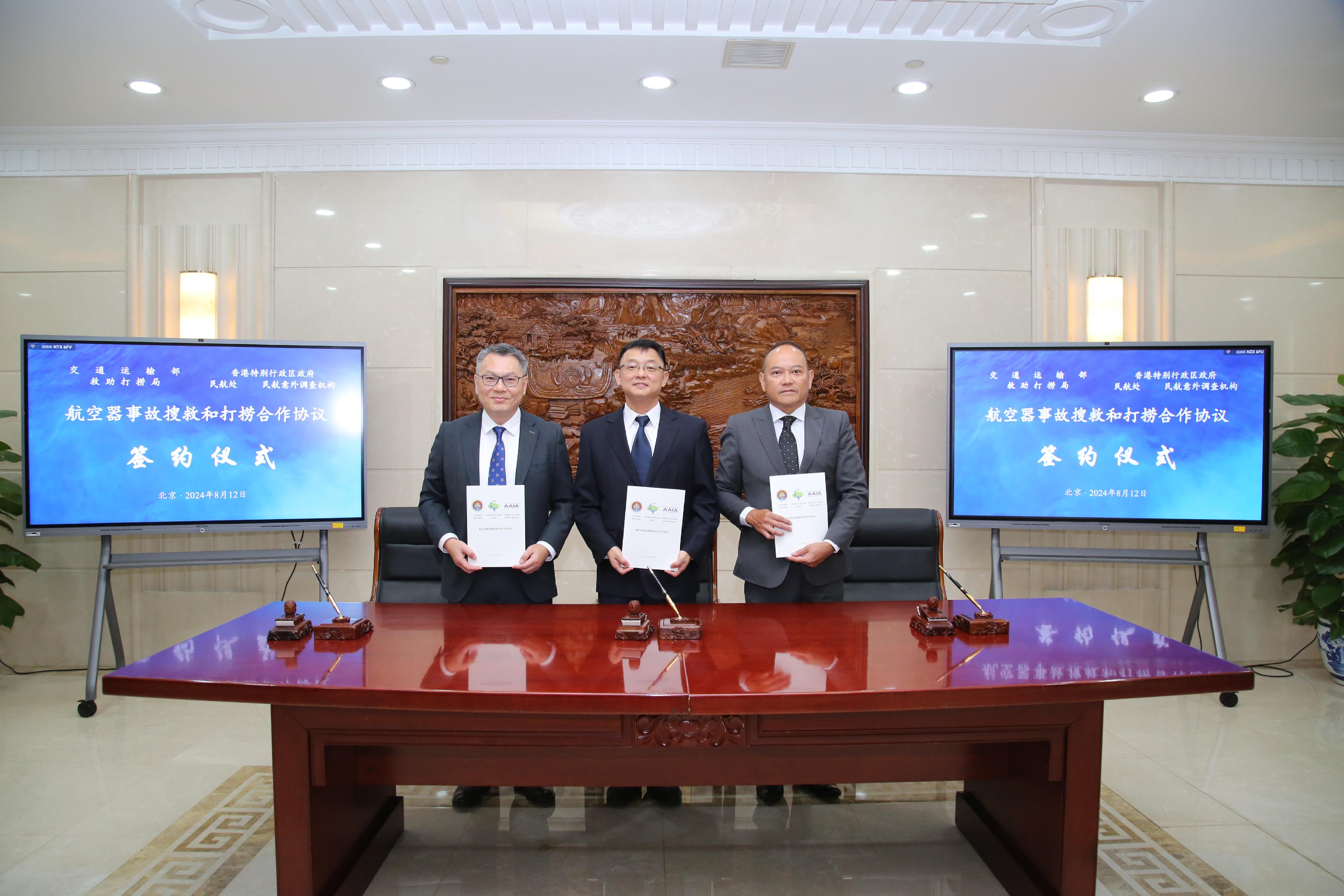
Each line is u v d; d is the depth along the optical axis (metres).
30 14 2.72
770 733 1.64
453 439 2.42
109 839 2.23
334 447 3.56
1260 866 2.11
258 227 3.83
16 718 3.19
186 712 3.26
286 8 2.71
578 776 1.79
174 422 3.41
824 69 3.17
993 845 2.04
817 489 2.28
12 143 3.76
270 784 2.59
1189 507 3.54
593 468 2.51
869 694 1.47
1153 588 3.99
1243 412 3.51
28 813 2.38
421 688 1.49
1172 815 2.39
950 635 1.89
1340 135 3.82
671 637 1.85
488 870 2.07
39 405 3.29
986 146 3.84
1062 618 2.10
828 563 2.43
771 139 3.79
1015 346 3.60
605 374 3.75
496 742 1.66
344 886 1.82
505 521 2.18
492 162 3.77
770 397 2.50
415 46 2.97
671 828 2.30
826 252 3.82
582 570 3.83
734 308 3.78
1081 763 1.71
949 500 3.62
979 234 3.85
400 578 2.67
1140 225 3.98
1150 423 3.55
